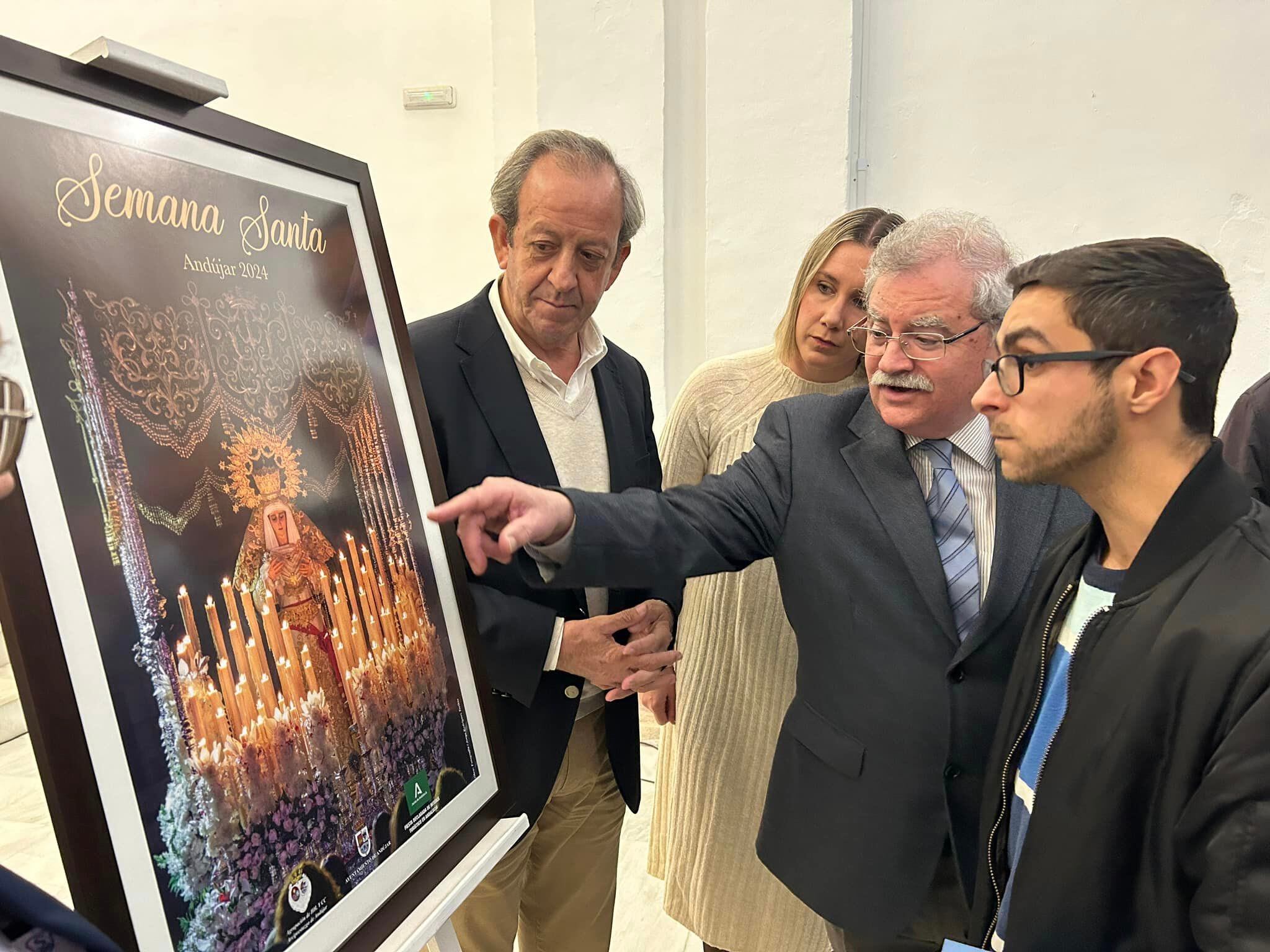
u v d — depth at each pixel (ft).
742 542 3.62
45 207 1.93
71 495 1.87
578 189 3.56
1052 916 2.35
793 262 7.91
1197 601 2.06
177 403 2.18
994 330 3.08
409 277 9.87
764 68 7.65
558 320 3.79
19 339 1.82
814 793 3.58
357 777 2.55
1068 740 2.35
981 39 7.32
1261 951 1.75
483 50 8.99
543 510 3.09
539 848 4.63
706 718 4.82
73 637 1.82
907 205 7.84
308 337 2.69
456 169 9.39
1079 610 2.64
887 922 3.40
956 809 3.29
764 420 3.95
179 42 9.93
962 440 3.32
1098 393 2.22
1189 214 7.06
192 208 2.32
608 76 8.15
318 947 2.28
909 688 3.32
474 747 3.12
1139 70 6.96
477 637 3.29
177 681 2.03
